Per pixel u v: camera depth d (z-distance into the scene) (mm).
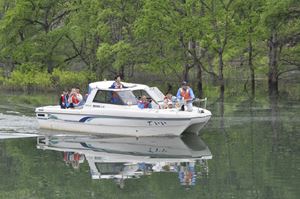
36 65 85688
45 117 41969
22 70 85000
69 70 87938
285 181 26625
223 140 37094
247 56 79938
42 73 81562
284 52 72688
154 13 69062
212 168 29516
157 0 69062
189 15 69625
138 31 70000
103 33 77875
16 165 31000
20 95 73438
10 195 25422
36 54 85125
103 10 77000
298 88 76000
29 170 29844
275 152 32875
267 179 27016
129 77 82188
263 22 66250
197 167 29891
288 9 66438
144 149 35000
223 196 24656
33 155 33562
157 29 69750
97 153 34000
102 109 39531
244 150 33688
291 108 53344
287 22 68938
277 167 29281
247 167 29469
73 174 28984
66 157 32969
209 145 35562
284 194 24672
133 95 40031
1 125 44094
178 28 68625
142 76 82938
